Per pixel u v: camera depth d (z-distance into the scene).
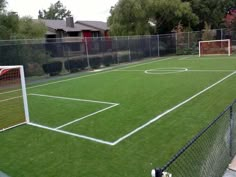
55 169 4.52
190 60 22.00
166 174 2.30
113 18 29.80
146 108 7.94
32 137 6.09
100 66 20.58
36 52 16.09
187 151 3.89
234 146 4.50
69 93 11.05
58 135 6.12
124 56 23.02
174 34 28.05
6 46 14.50
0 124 7.07
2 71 8.68
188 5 31.34
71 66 18.34
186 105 7.97
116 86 11.99
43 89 12.41
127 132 6.02
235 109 4.68
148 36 25.98
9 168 4.64
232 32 27.36
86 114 7.70
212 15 34.25
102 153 5.02
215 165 3.82
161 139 5.49
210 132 4.27
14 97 10.62
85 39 19.41
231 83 11.05
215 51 25.92
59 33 37.66
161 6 29.91
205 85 10.96
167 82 12.23
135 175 4.17
